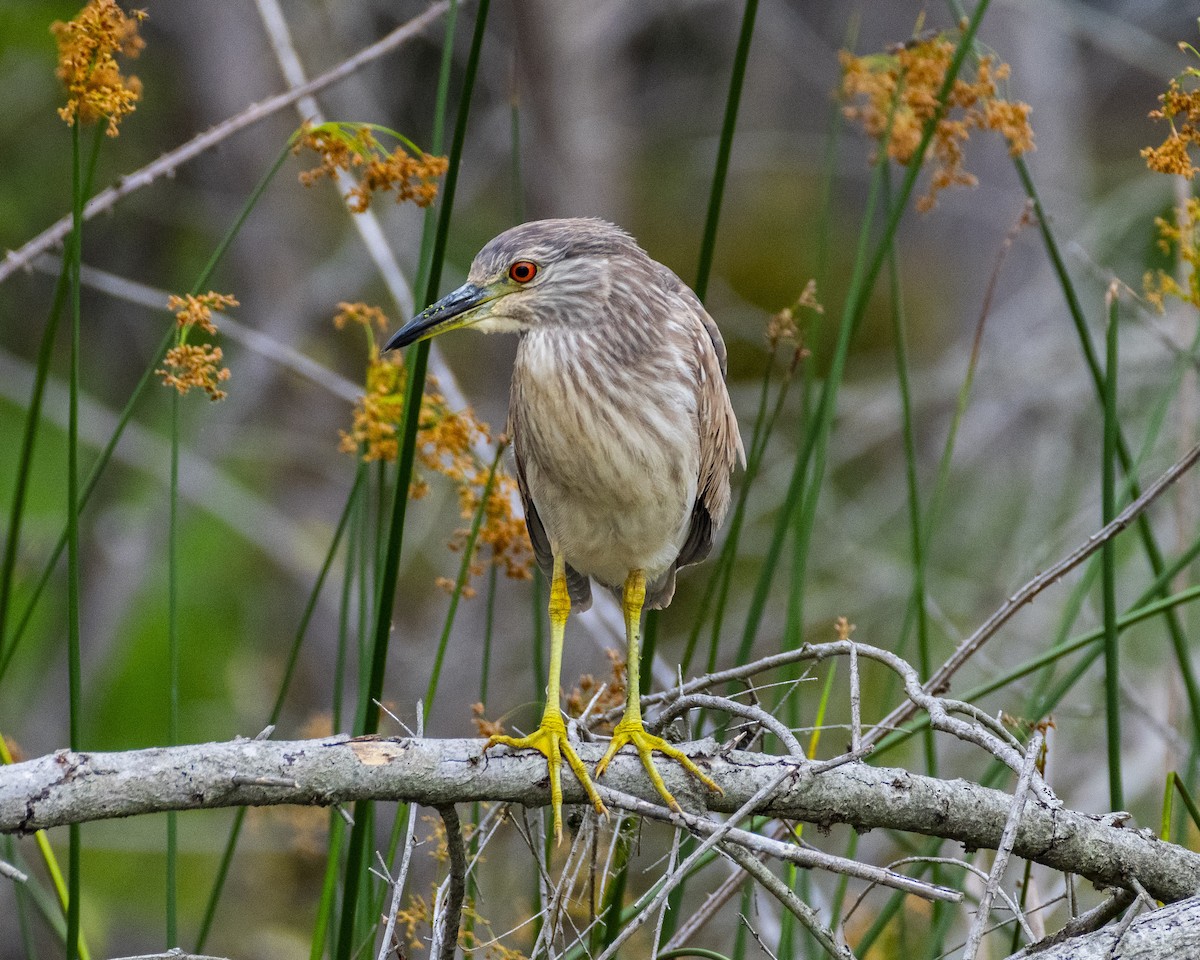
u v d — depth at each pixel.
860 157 18.58
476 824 6.80
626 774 5.81
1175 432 14.01
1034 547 12.74
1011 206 16.67
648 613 7.88
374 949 6.37
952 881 7.28
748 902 6.86
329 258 16.55
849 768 5.55
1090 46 19.62
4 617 6.46
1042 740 5.89
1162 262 14.88
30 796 4.66
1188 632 13.38
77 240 5.71
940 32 8.01
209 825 14.53
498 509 7.41
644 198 18.84
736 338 17.94
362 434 7.16
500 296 7.07
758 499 16.39
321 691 16.39
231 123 7.75
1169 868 5.72
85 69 5.82
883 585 14.48
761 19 18.25
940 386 15.08
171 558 6.57
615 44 16.00
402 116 17.02
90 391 16.91
